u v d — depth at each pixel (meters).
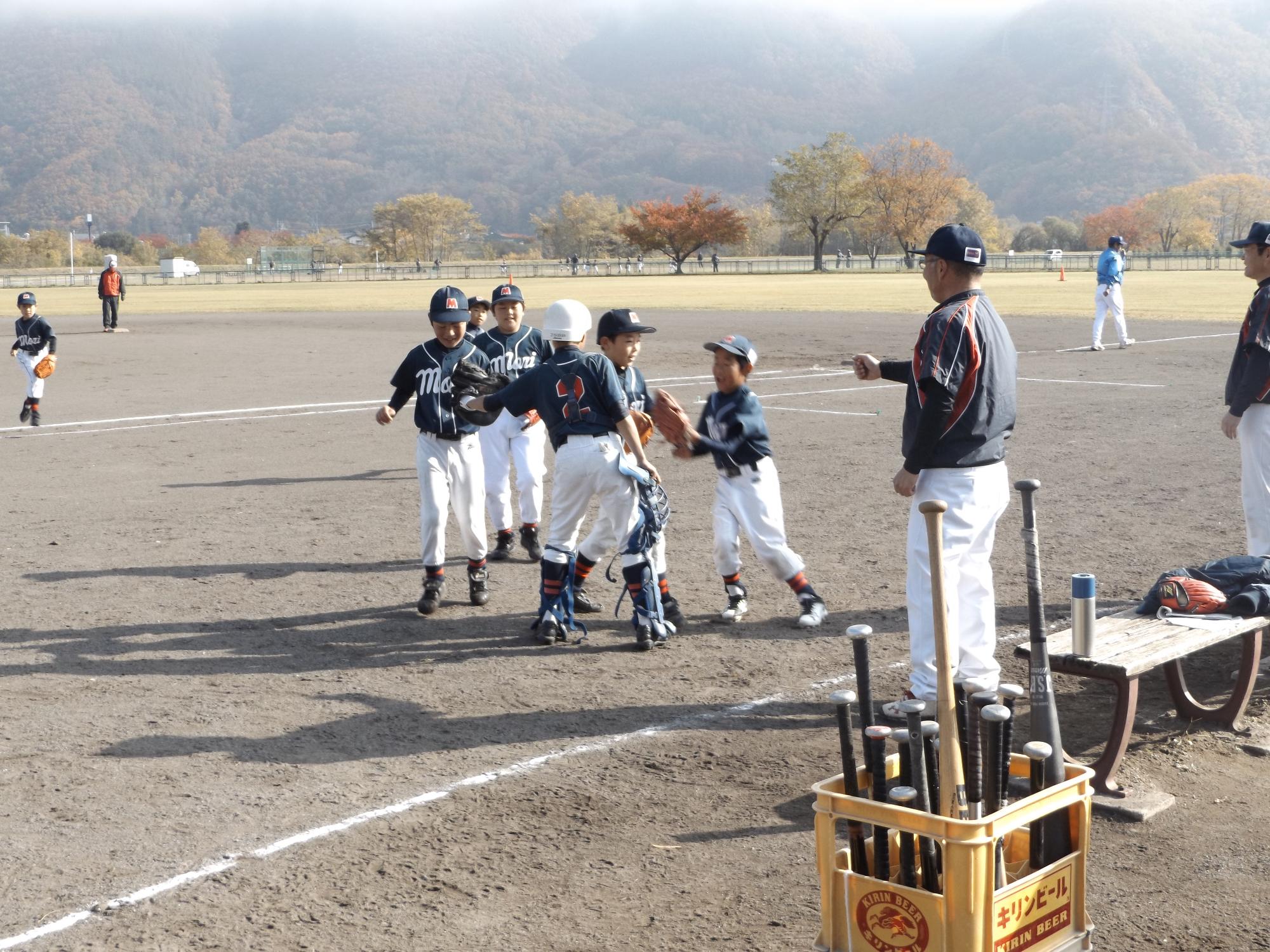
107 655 6.77
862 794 3.60
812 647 6.78
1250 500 6.76
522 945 3.81
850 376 21.20
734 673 6.37
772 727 5.62
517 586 8.25
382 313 43.62
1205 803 4.82
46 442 14.84
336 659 6.70
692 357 24.84
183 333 34.25
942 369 4.82
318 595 8.01
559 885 4.19
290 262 122.00
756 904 4.05
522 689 6.18
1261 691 6.06
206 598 7.91
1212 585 5.55
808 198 127.94
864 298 48.19
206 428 15.95
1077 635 4.81
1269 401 6.61
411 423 16.19
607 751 5.36
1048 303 41.50
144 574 8.55
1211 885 4.18
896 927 3.31
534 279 95.75
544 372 6.82
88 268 150.75
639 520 6.78
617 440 6.80
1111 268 23.97
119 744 5.46
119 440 14.95
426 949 3.79
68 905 4.04
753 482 7.06
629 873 4.28
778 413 16.56
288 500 11.16
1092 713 5.76
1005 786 3.44
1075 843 3.54
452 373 7.24
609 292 58.28
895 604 7.55
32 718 5.80
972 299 4.96
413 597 7.96
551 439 6.91
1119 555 8.55
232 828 4.62
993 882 3.23
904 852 3.31
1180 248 169.50
